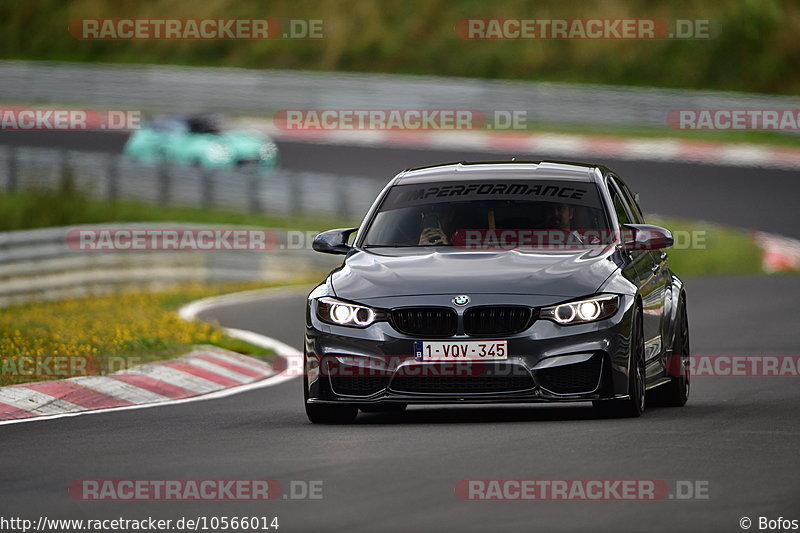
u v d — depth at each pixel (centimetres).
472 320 3303
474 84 17050
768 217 11906
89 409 4031
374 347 3338
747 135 15925
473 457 2789
